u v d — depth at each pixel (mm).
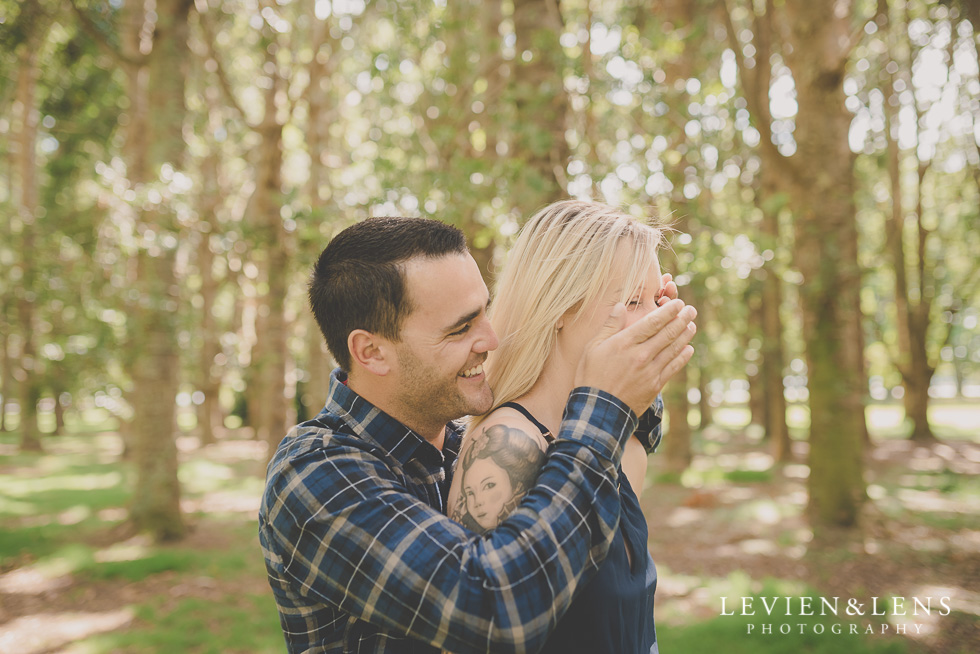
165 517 8016
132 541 7777
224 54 13047
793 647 4250
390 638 1090
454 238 1206
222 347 20156
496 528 1010
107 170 7551
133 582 6395
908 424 21828
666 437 12469
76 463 16047
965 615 4812
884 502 9266
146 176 7941
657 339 1068
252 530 8570
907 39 9789
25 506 10250
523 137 5371
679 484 11438
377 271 1143
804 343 7371
